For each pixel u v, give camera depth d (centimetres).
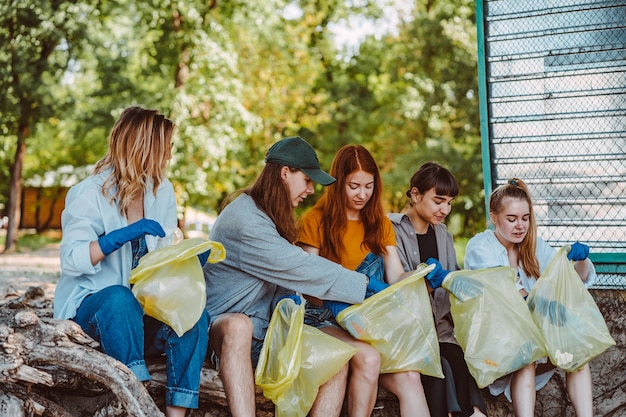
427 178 427
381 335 372
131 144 364
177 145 1794
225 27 2012
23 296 512
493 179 518
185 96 1827
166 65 1939
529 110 510
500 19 517
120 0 1942
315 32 2820
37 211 3956
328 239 406
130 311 341
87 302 347
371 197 410
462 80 2080
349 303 380
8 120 2044
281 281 378
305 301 412
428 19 2111
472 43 2073
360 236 410
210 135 1858
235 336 354
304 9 2581
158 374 369
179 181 1825
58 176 3709
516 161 512
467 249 430
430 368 374
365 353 367
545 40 507
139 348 343
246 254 381
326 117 2552
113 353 338
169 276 346
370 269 404
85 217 356
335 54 2866
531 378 387
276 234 380
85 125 2017
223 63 1883
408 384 373
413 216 440
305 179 392
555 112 505
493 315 382
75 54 2038
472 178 2103
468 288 386
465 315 385
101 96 2006
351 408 372
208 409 390
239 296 383
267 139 2364
